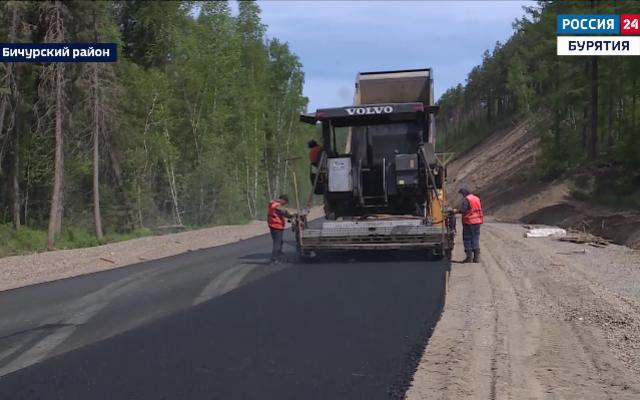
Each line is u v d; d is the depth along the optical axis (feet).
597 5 100.32
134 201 111.14
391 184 49.60
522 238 67.00
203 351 23.62
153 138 111.34
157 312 31.35
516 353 22.34
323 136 50.88
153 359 22.77
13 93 87.15
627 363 21.15
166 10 129.08
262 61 166.81
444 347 23.31
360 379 19.98
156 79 113.50
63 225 103.81
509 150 196.24
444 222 46.09
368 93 59.36
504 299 32.19
